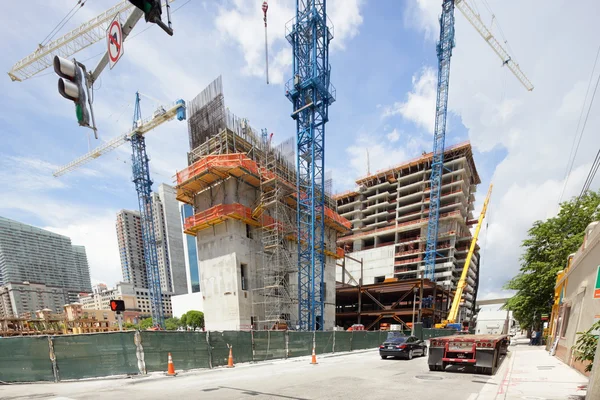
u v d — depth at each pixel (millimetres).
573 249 24906
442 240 89500
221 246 34500
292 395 8117
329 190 50250
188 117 40500
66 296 184375
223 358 14602
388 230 99062
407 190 101500
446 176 91688
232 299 32594
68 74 4539
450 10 80188
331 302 47469
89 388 9320
